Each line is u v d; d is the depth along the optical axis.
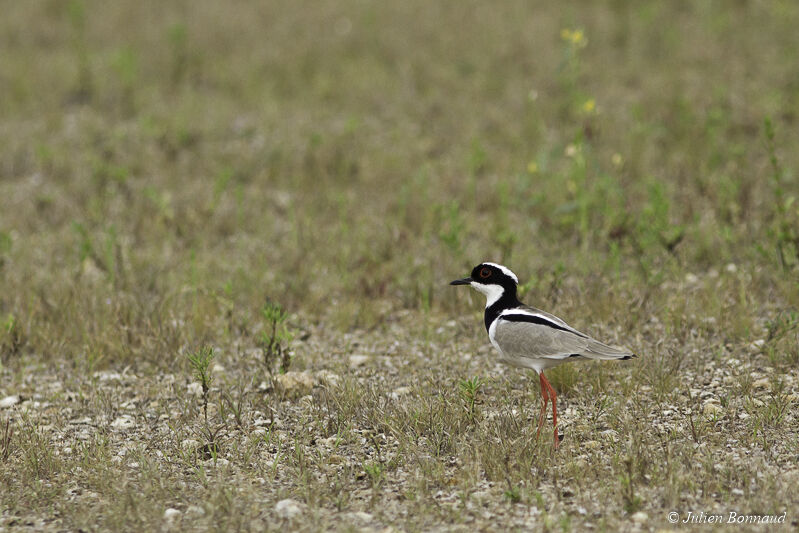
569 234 15.18
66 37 26.70
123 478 8.70
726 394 10.18
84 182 18.25
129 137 20.38
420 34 25.97
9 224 16.61
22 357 12.07
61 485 8.72
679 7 26.78
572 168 15.66
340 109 21.95
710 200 15.96
